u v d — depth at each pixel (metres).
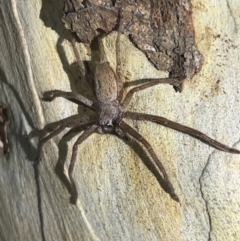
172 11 0.16
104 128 0.17
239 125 0.15
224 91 0.16
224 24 0.16
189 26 0.16
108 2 0.16
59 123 0.19
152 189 0.17
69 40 0.18
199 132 0.15
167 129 0.16
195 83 0.16
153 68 0.17
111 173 0.18
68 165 0.19
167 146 0.16
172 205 0.16
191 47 0.16
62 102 0.19
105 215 0.18
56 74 0.19
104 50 0.17
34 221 0.22
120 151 0.17
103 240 0.19
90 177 0.18
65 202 0.20
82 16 0.17
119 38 0.16
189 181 0.16
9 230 0.25
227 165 0.15
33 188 0.21
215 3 0.16
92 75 0.18
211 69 0.16
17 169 0.22
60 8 0.17
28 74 0.19
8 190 0.24
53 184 0.20
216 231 0.16
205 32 0.16
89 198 0.19
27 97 0.20
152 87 0.17
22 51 0.19
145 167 0.17
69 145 0.19
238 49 0.16
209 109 0.16
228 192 0.15
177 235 0.17
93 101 0.18
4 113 0.22
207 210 0.16
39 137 0.20
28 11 0.18
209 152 0.16
